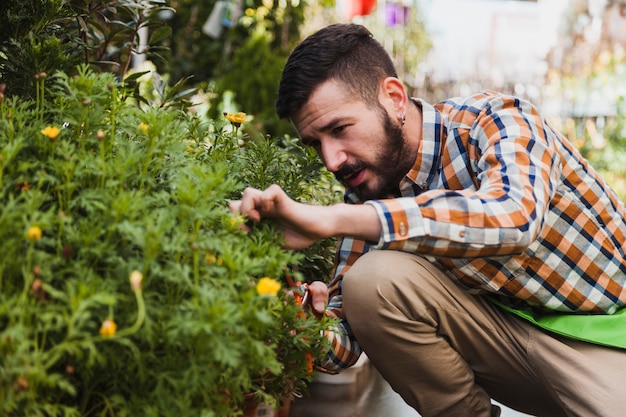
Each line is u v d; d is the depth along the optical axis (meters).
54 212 1.29
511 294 1.78
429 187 1.83
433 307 1.78
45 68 1.67
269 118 5.29
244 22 6.86
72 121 1.34
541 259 1.76
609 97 6.99
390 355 1.80
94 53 2.38
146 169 1.32
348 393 2.63
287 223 1.41
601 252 1.78
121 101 1.45
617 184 5.79
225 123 1.87
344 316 1.89
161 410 1.17
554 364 1.75
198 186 1.27
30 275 1.07
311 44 1.71
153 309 1.16
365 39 1.77
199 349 1.17
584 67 7.78
